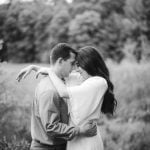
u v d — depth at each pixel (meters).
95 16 28.08
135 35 27.86
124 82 12.21
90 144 3.04
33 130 3.11
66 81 3.35
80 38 27.81
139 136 9.85
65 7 30.52
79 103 2.98
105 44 27.89
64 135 2.92
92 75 3.13
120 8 29.83
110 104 3.22
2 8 30.55
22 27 30.75
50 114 2.89
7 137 5.20
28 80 7.66
